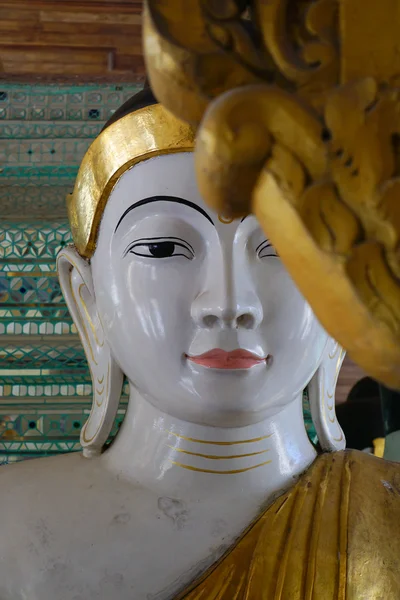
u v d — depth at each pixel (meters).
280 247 0.71
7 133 3.29
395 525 2.07
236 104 0.70
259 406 2.16
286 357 2.16
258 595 1.96
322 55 0.74
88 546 2.12
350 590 1.95
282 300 2.13
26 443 3.04
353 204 0.69
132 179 2.21
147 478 2.30
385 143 0.70
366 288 0.66
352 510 2.10
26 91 3.34
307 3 0.77
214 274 2.08
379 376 0.68
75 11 3.88
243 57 0.76
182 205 2.13
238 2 0.80
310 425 2.85
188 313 2.13
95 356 2.52
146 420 2.36
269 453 2.32
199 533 2.16
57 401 3.07
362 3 0.72
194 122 0.79
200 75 0.75
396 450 2.70
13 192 3.21
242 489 2.27
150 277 2.15
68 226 3.17
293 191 0.69
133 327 2.20
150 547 2.12
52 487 2.31
